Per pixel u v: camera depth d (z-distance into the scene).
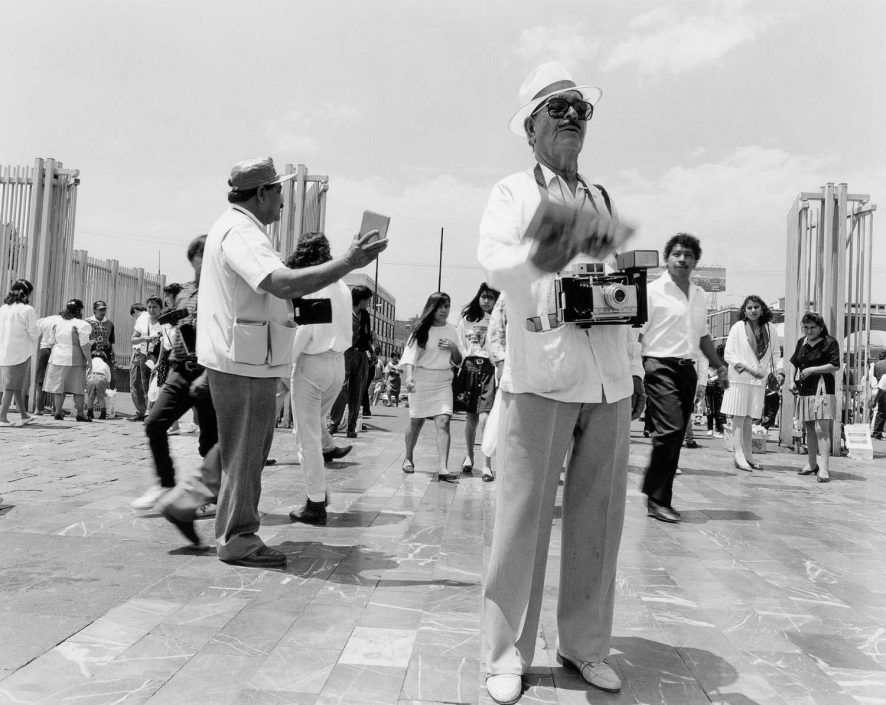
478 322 7.32
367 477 7.01
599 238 2.12
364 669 2.59
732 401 8.90
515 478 2.54
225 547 3.87
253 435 3.88
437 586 3.56
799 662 2.82
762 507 6.25
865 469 9.26
